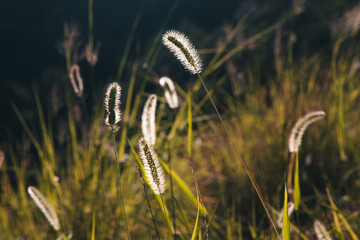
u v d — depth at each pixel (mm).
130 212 1089
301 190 1274
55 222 673
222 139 1550
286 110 1514
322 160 1302
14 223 1154
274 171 1355
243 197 1245
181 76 1741
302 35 2947
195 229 607
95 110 1144
